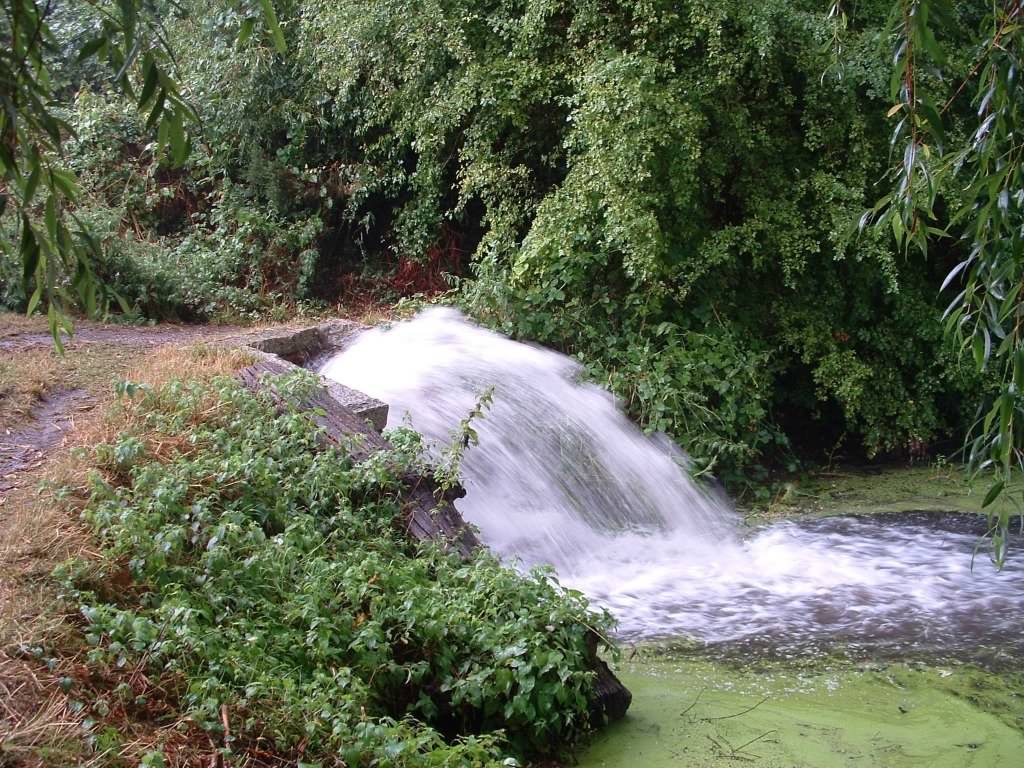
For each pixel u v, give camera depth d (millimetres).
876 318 11312
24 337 9125
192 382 6824
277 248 12594
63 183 2875
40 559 4602
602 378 9875
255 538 5059
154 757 3467
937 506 9492
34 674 3805
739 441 10148
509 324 10250
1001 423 3959
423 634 4707
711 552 8180
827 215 10469
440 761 3949
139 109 2877
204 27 12500
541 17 10750
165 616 4277
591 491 8602
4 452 6098
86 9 6625
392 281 13016
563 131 11359
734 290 10906
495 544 7527
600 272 10625
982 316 4059
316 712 3982
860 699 5480
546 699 4629
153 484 5336
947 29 4316
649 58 10016
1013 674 5836
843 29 6098
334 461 6055
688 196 10008
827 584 7418
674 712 5238
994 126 4117
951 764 4746
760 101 10797
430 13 11367
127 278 10922
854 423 11008
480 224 12258
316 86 12695
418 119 11727
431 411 8359
